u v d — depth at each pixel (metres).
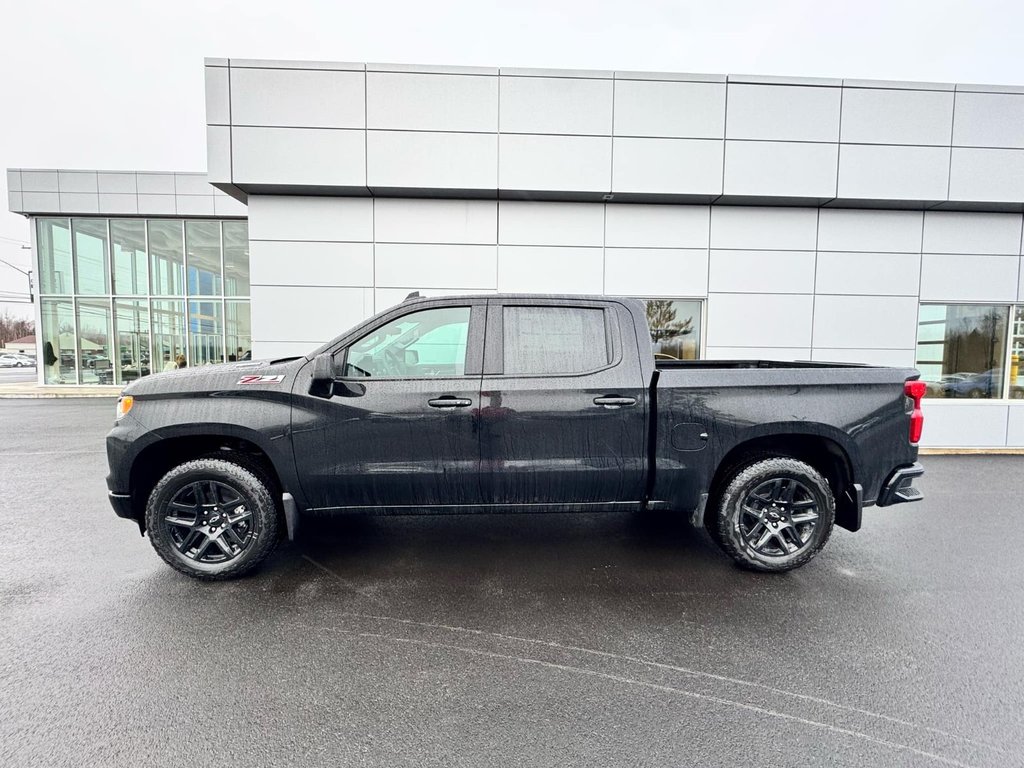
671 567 3.67
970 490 5.68
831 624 2.93
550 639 2.77
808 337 7.80
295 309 7.46
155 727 2.11
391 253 7.48
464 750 2.01
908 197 7.34
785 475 3.49
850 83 7.25
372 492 3.43
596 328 3.56
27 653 2.59
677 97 7.20
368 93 7.00
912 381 3.61
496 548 4.00
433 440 3.39
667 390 3.46
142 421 3.29
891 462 3.56
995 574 3.59
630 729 2.12
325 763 1.94
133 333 17.02
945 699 2.31
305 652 2.63
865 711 2.23
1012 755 2.00
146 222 16.67
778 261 7.72
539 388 3.42
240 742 2.04
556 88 7.12
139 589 3.28
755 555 3.53
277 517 3.45
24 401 14.49
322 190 7.21
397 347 3.49
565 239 7.59
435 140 7.08
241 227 16.69
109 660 2.54
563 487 3.50
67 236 16.78
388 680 2.42
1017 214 7.80
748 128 7.26
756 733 2.10
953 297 7.84
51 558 3.74
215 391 3.32
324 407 3.34
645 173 7.23
